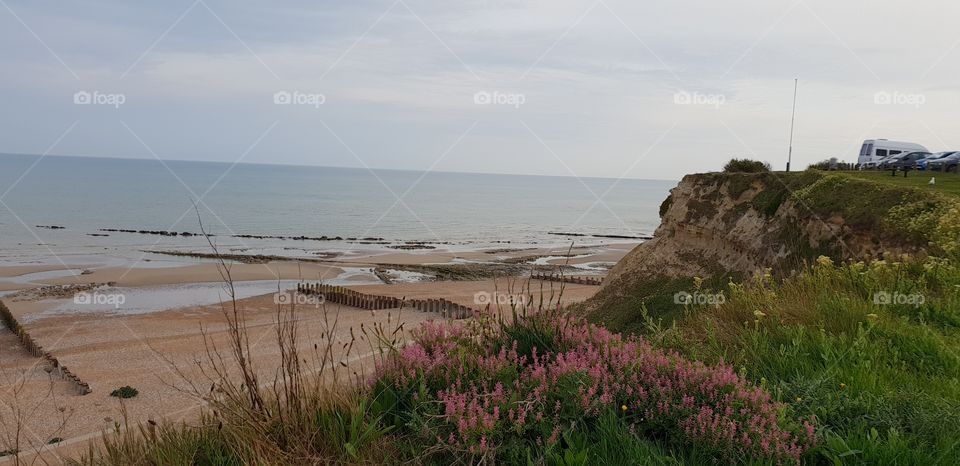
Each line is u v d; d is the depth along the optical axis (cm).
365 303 3219
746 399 454
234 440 434
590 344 525
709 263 1862
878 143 3828
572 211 15912
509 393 456
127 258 5275
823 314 712
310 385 505
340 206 14100
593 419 444
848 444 419
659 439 437
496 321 604
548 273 4862
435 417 428
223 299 3306
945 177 2223
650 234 10325
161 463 425
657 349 590
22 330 2330
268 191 18900
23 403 1426
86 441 982
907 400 478
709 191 2030
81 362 1933
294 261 5322
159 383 1574
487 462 397
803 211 1536
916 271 901
